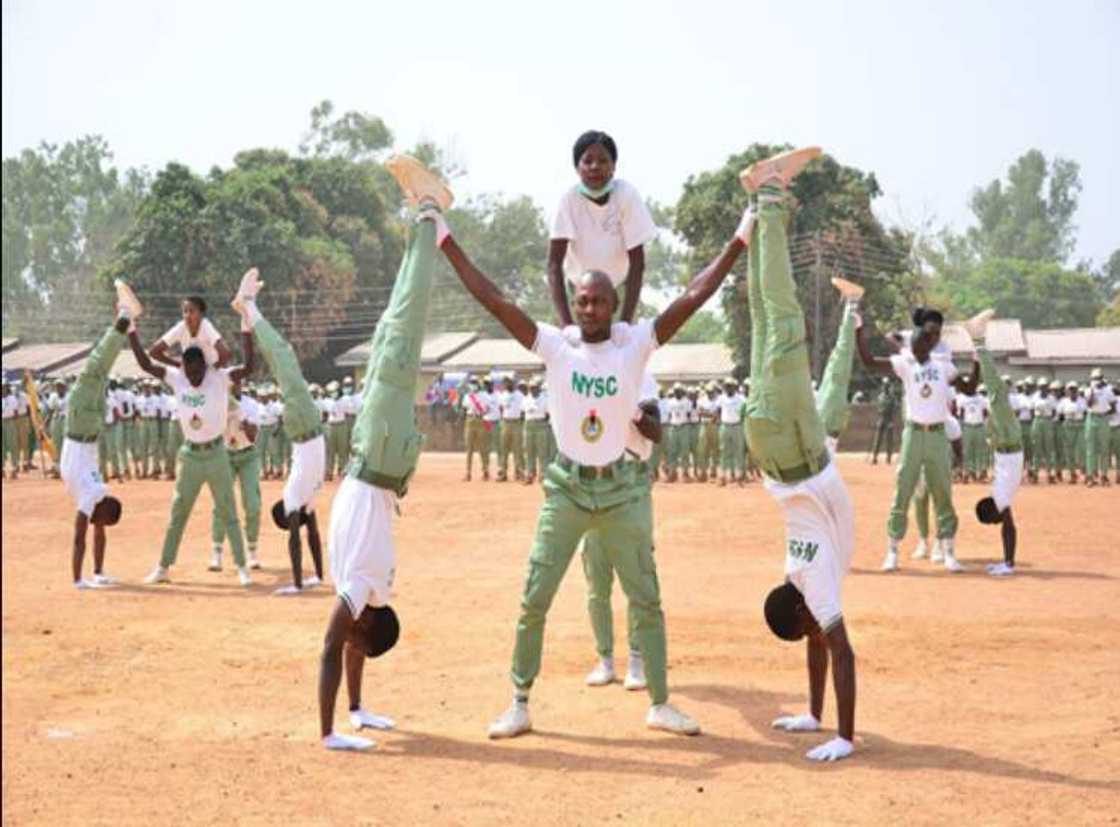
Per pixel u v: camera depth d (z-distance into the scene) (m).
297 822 6.43
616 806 6.69
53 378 53.00
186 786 7.11
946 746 7.93
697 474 34.31
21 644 11.50
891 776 7.23
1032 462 33.81
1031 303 95.62
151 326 62.12
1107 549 18.61
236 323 61.69
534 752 7.88
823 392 13.76
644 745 8.05
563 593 14.51
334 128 93.62
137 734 8.36
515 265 95.56
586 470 8.39
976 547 18.91
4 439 35.53
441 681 10.03
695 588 14.72
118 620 12.75
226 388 15.14
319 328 65.31
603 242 9.58
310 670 10.45
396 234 77.12
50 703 9.29
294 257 63.31
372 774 7.37
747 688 9.71
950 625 12.20
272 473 35.25
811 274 53.31
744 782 7.15
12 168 102.38
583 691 9.67
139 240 61.69
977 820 6.40
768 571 16.25
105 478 33.41
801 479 8.04
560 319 9.40
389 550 8.34
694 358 60.19
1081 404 33.34
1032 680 9.87
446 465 43.06
